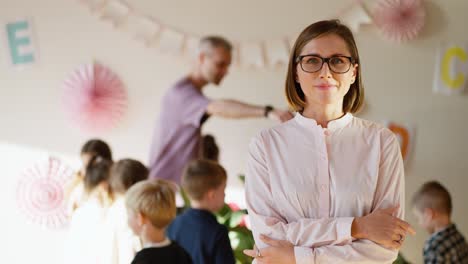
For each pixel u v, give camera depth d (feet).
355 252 4.47
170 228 7.81
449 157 10.41
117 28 10.66
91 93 10.70
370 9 10.30
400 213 4.67
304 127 4.80
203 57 10.49
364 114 10.46
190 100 10.51
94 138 10.80
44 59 10.80
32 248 10.89
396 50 10.36
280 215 4.74
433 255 8.86
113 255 8.02
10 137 10.89
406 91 10.41
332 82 4.58
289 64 4.85
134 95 10.73
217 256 7.51
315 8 10.34
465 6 10.22
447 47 10.28
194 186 7.84
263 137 4.87
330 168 4.64
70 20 10.74
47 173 10.89
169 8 10.56
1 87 10.84
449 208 9.01
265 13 10.43
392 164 4.67
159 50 10.60
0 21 10.77
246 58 10.48
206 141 10.57
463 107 10.35
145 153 10.75
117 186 8.29
